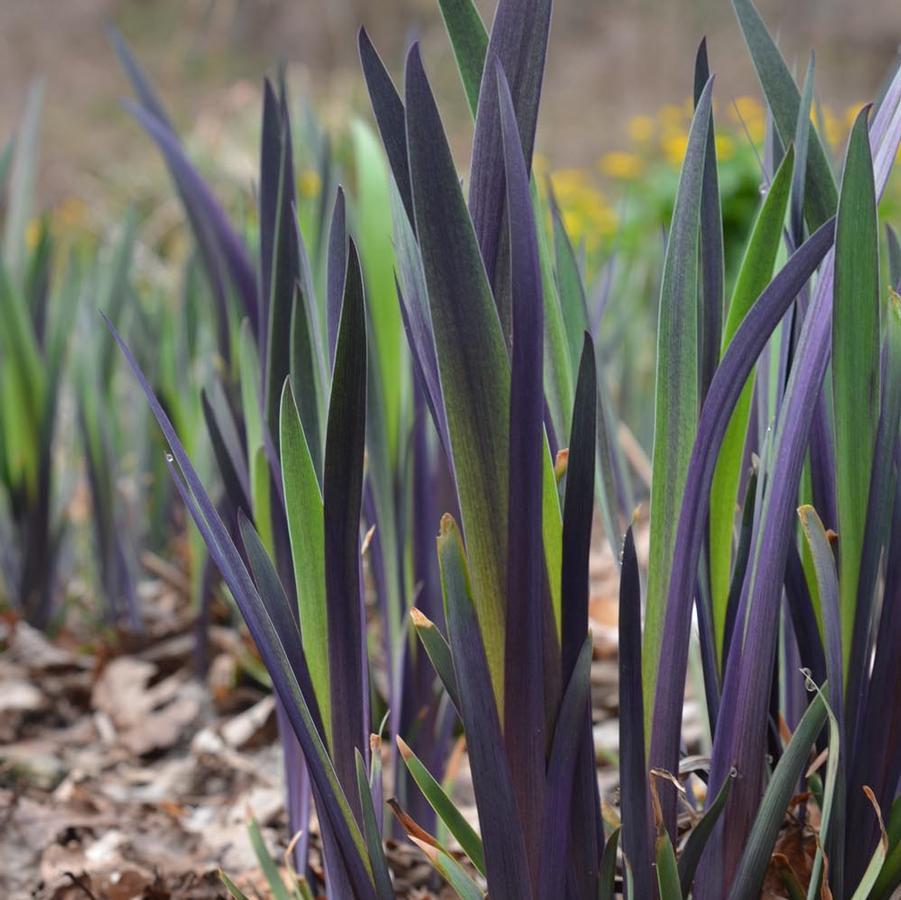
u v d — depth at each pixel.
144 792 1.69
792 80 1.15
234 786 1.69
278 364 1.28
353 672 1.12
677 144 5.35
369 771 1.16
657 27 11.27
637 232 5.15
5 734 1.86
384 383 1.35
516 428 1.03
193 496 1.08
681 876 1.09
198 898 1.41
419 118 1.01
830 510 1.16
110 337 2.23
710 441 1.05
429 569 1.37
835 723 1.07
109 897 1.42
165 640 2.15
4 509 2.19
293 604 1.32
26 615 2.18
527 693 1.06
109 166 6.64
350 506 1.09
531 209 1.02
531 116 1.07
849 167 1.03
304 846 1.32
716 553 1.14
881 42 10.98
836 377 1.06
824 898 1.09
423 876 1.38
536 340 1.03
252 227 2.12
